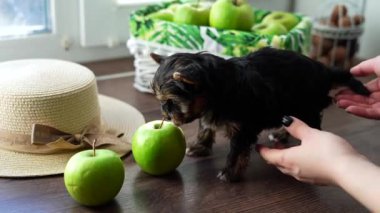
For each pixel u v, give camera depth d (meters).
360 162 0.65
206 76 0.79
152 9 1.27
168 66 0.82
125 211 0.76
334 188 0.85
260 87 0.84
